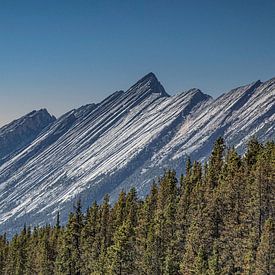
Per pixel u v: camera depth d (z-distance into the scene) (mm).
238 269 110125
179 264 123625
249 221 113812
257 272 102375
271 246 102125
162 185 152875
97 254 153625
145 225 138625
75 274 156625
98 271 142375
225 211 119625
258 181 114750
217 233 118188
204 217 119250
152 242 129000
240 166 135250
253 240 109312
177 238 127062
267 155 131625
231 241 113188
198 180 147250
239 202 118812
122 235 132750
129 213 152125
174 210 134000
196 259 114438
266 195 113812
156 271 127250
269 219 104750
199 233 118625
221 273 110375
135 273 130500
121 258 130875
